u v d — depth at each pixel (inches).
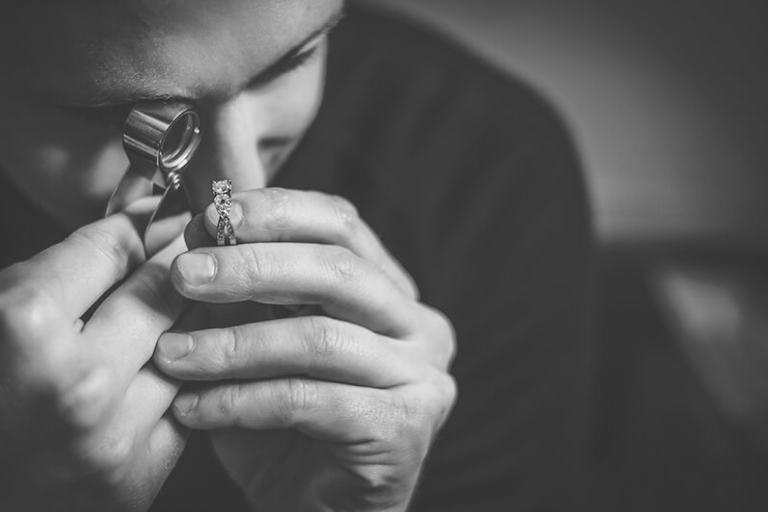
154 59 14.6
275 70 15.7
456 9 52.6
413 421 16.9
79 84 14.8
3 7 14.2
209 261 15.2
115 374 14.9
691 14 51.1
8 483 15.1
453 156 25.4
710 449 36.3
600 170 52.1
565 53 52.5
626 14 51.8
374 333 16.7
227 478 23.2
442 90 26.1
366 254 16.9
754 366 36.7
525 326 24.8
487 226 25.1
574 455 25.2
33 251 21.0
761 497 33.4
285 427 16.4
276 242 15.8
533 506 24.8
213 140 16.0
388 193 24.6
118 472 15.4
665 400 40.9
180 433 16.3
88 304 15.0
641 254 48.4
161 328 15.6
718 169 51.9
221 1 14.3
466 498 24.4
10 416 14.4
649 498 38.1
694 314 40.6
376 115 25.5
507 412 24.6
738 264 46.6
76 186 16.2
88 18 14.2
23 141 15.8
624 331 45.1
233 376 15.9
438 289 24.7
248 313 16.3
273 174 18.6
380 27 27.0
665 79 51.9
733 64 51.2
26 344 14.2
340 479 17.3
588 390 25.4
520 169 25.5
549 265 24.9
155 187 16.2
